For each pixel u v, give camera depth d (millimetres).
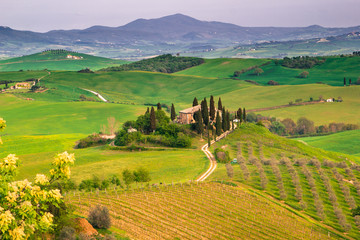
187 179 172750
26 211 43562
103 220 92312
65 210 82688
